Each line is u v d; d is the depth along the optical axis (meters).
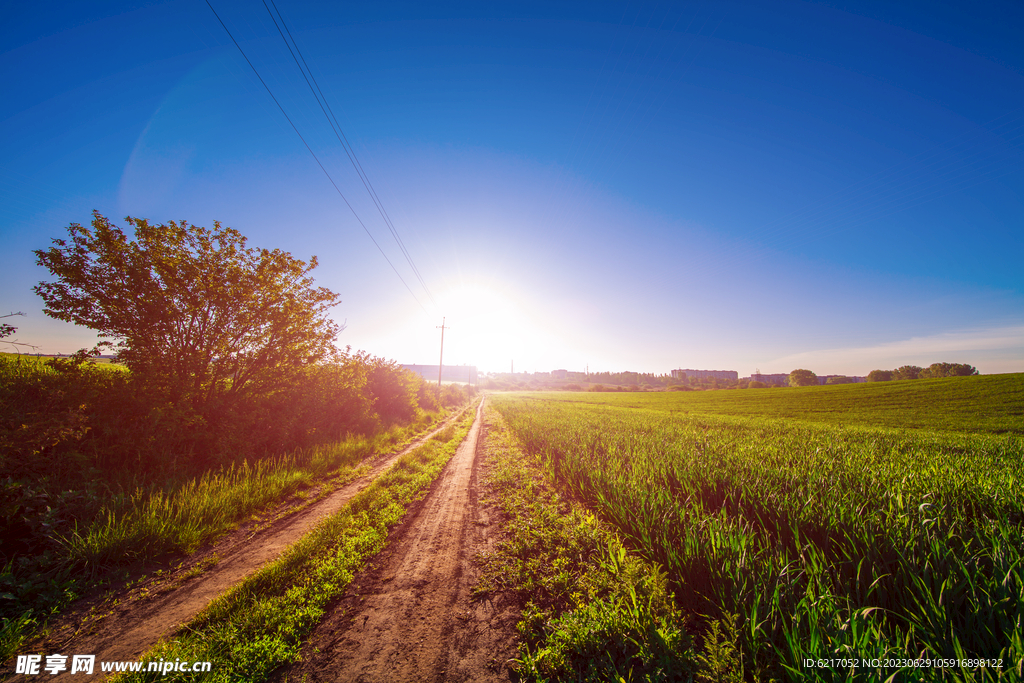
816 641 2.64
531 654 3.09
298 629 3.36
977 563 3.62
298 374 11.87
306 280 12.12
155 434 7.84
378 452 12.66
